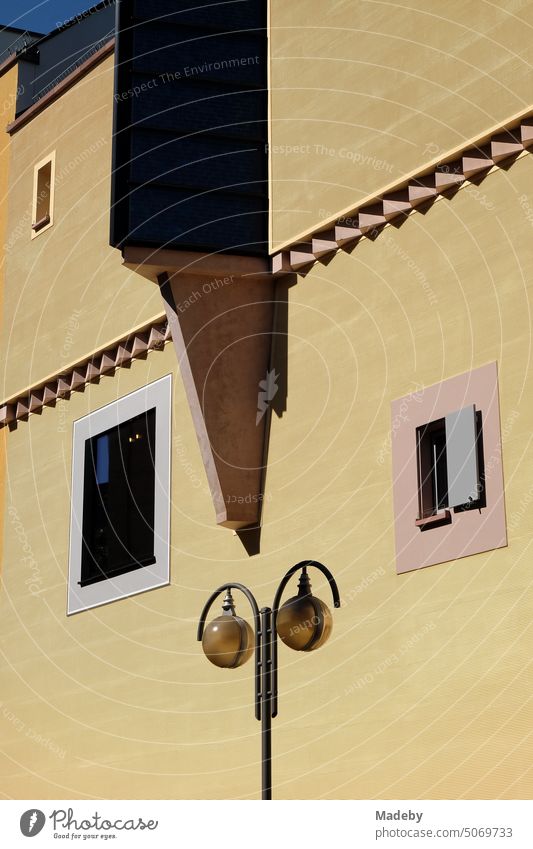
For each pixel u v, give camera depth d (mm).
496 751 10148
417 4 12180
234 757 12852
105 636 15133
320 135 13055
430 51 11938
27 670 16438
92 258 16625
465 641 10586
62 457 16672
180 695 13766
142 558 14812
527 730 9938
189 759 13445
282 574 12641
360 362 12227
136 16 13430
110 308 16031
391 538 11500
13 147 18984
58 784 15430
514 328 10688
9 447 17875
